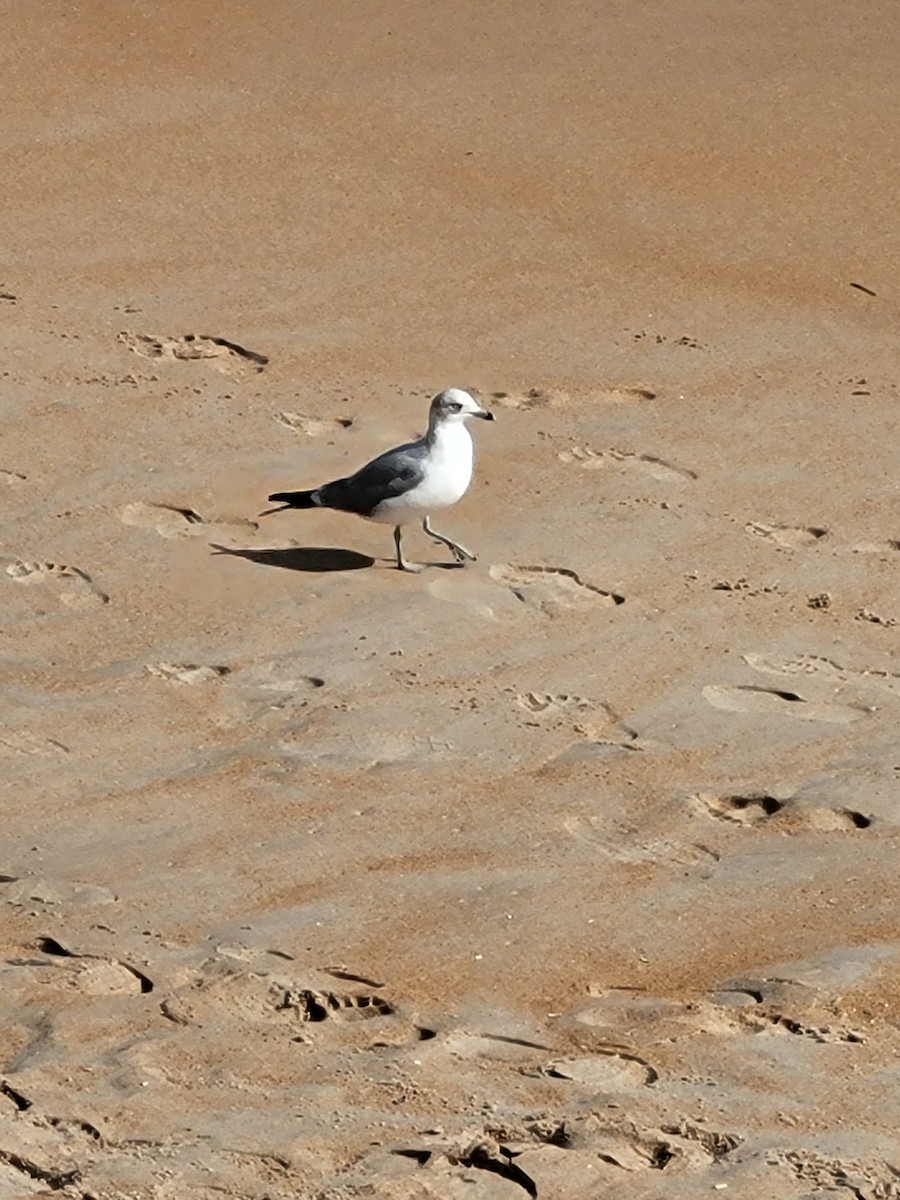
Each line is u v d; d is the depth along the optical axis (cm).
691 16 2423
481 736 1228
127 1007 964
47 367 1716
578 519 1502
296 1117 878
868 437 1644
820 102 2238
